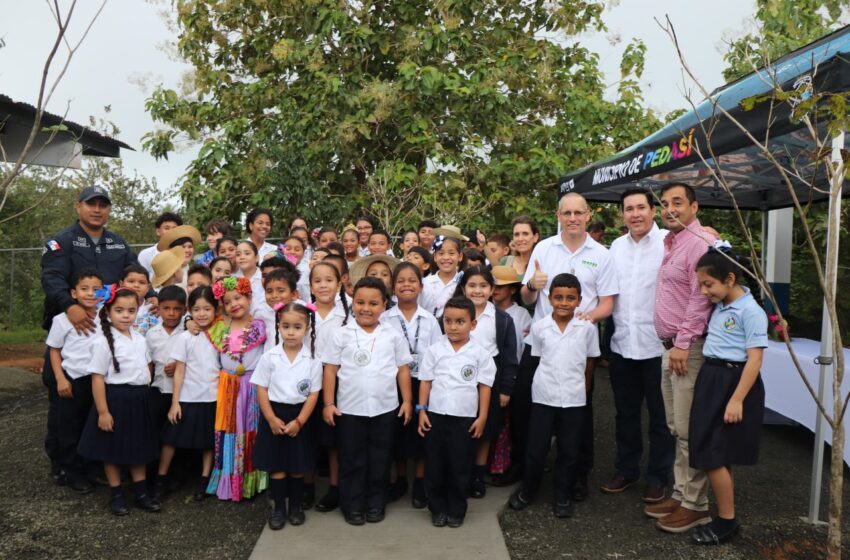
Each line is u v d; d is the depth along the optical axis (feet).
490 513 13.14
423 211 33.55
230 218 34.50
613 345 14.42
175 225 20.80
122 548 11.89
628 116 36.45
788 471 16.25
